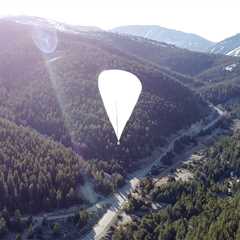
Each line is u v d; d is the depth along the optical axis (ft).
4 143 540.93
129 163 634.43
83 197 511.81
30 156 531.09
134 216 485.15
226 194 537.24
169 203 515.09
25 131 592.19
